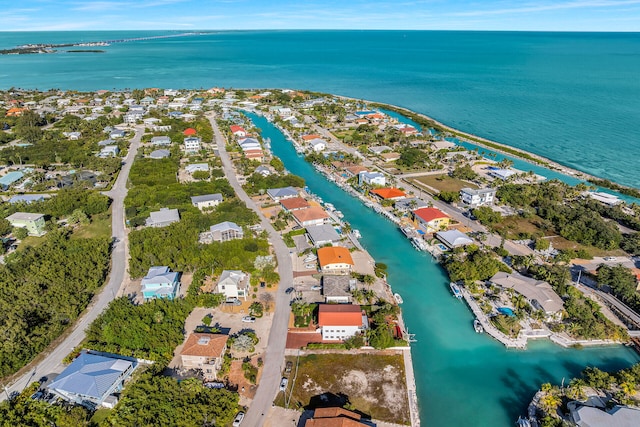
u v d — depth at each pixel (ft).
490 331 334.44
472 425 261.85
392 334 326.03
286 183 608.19
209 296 360.07
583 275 406.00
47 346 316.60
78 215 503.61
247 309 355.77
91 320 344.49
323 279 381.60
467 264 399.03
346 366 298.35
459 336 336.08
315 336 326.24
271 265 406.62
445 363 309.63
